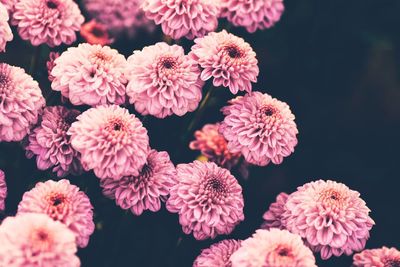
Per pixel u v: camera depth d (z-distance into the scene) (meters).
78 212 0.45
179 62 0.49
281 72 0.71
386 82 0.77
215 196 0.47
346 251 0.47
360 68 0.74
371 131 0.74
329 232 0.46
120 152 0.45
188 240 0.52
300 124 0.72
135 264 0.53
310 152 0.71
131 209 0.47
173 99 0.48
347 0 0.68
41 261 0.39
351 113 0.75
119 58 0.49
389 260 0.48
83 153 0.45
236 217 0.47
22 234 0.39
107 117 0.45
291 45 0.70
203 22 0.52
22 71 0.48
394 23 0.69
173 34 0.52
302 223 0.47
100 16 0.63
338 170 0.70
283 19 0.69
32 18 0.51
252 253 0.42
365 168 0.71
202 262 0.46
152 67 0.48
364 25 0.69
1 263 0.39
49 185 0.45
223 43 0.50
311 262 0.42
